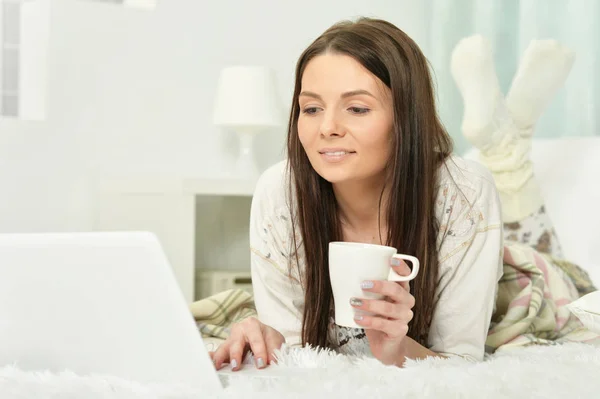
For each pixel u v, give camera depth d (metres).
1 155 2.99
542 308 1.64
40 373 0.71
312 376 0.75
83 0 3.12
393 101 1.13
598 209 2.14
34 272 0.72
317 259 1.28
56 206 3.07
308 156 1.17
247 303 1.75
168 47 3.28
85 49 3.13
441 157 1.28
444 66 3.40
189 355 0.73
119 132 3.19
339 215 1.31
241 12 3.41
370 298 0.94
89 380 0.69
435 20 3.47
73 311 0.73
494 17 3.16
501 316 1.65
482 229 1.28
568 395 0.70
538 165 2.39
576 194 2.24
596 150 2.29
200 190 2.89
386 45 1.13
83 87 3.12
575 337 1.59
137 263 0.72
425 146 1.18
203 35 3.34
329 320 1.32
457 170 1.28
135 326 0.73
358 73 1.11
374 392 0.67
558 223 2.24
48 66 3.06
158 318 0.73
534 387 0.72
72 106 3.11
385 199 1.26
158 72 3.26
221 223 3.40
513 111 2.37
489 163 2.32
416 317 1.25
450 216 1.26
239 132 3.17
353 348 1.32
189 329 0.73
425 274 1.23
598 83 2.74
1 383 0.67
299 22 3.53
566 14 2.83
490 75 2.35
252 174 3.17
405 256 0.97
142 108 3.23
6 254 0.72
